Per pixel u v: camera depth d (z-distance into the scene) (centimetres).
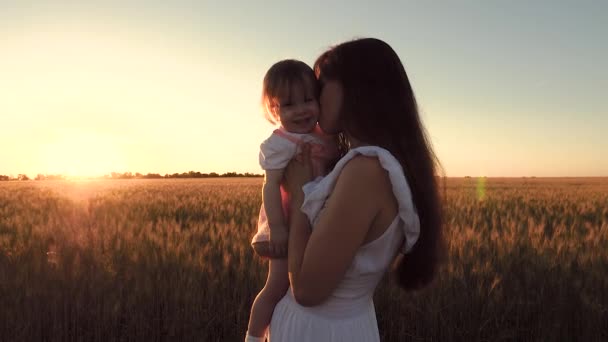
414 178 158
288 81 191
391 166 146
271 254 185
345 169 148
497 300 459
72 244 589
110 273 492
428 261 168
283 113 191
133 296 458
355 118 159
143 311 458
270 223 182
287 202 187
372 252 153
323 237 145
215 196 1703
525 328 455
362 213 145
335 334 157
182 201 1435
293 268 158
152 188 2667
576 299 460
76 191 2184
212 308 469
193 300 455
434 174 167
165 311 459
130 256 535
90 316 457
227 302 471
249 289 479
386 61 161
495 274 500
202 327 454
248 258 531
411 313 461
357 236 145
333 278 147
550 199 1612
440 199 169
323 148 180
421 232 163
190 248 565
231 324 464
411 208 150
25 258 523
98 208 1132
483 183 4312
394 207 152
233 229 681
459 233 598
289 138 182
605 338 445
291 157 178
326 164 182
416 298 461
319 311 159
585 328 440
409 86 166
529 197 1705
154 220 977
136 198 1573
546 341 444
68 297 458
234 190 2298
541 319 456
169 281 479
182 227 851
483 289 469
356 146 167
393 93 160
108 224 771
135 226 731
